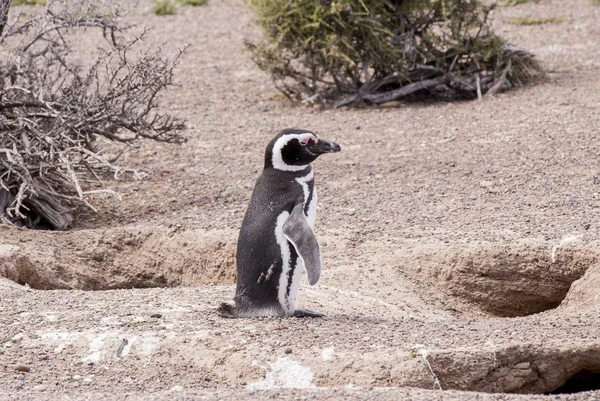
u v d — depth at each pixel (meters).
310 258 21.00
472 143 42.25
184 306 24.03
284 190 22.55
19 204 30.89
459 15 52.53
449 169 38.25
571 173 36.19
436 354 20.16
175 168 40.59
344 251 29.88
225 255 30.25
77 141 33.25
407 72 52.12
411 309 25.88
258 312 22.81
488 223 31.05
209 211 34.25
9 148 33.44
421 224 31.58
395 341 21.11
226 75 61.41
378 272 28.25
